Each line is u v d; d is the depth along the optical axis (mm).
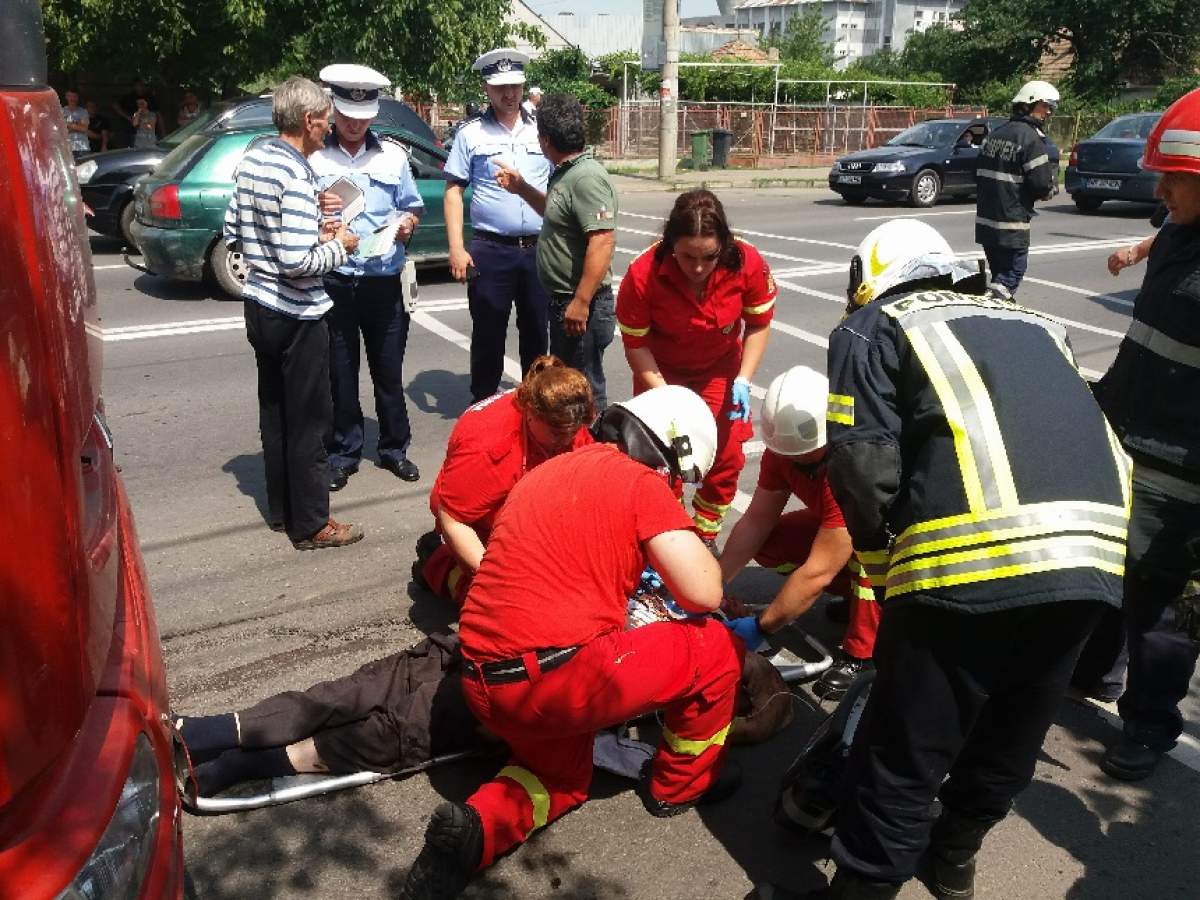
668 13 20203
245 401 6625
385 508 5059
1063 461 2230
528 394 3131
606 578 2699
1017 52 37969
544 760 2846
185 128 11117
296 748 3049
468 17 16984
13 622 1368
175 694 3502
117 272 10461
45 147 1593
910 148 17672
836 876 2547
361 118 4887
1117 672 3541
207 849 2818
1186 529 2971
